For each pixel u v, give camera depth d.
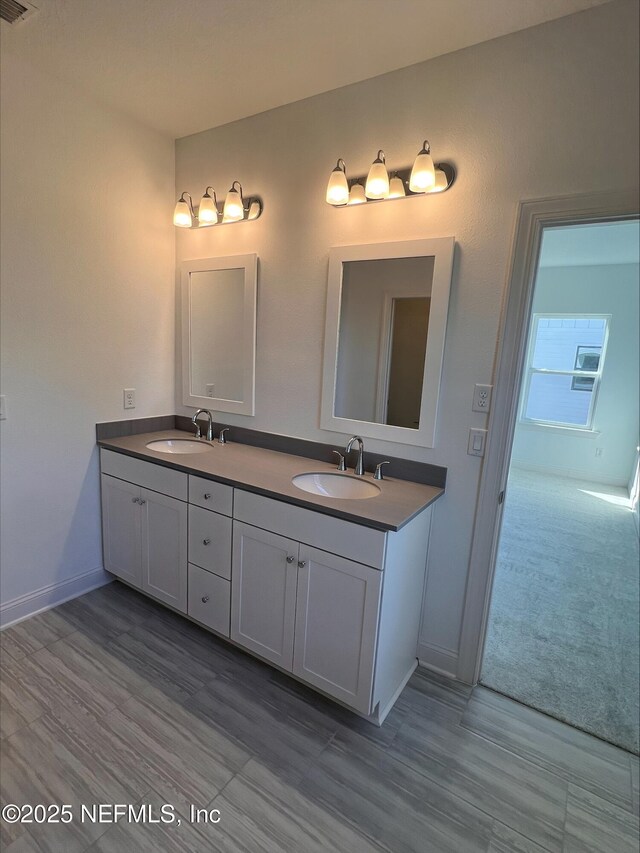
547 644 2.25
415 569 1.81
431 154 1.75
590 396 5.52
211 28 1.61
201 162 2.46
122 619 2.26
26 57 1.84
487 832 1.33
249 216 2.28
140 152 2.38
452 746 1.62
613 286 5.23
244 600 1.91
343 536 1.57
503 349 1.69
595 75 1.44
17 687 1.78
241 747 1.57
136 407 2.58
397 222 1.86
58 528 2.31
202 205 2.30
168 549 2.18
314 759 1.54
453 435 1.83
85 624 2.21
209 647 2.08
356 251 1.96
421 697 1.85
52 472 2.25
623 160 1.43
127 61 1.84
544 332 5.72
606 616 2.53
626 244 4.24
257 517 1.81
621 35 1.39
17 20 1.60
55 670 1.89
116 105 2.19
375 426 2.01
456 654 1.95
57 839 1.25
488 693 1.89
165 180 2.54
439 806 1.40
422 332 1.85
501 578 2.96
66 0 1.49
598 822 1.37
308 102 2.04
